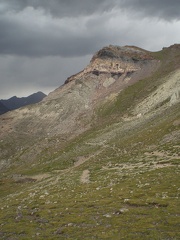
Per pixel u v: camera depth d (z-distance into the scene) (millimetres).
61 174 109750
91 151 152125
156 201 40875
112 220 36656
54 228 37469
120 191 51969
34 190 79938
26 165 194125
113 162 97500
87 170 96250
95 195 52656
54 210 47531
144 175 62281
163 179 54406
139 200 43062
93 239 31047
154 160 81000
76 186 68000
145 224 33188
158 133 118125
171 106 184875
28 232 37875
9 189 104938
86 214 41438
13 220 46094
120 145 134375
